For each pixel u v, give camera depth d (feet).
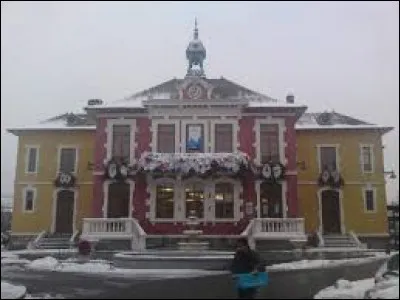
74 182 135.85
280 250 104.99
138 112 119.44
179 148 116.78
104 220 109.09
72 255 102.68
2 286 54.54
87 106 120.47
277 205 115.55
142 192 115.75
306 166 135.54
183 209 114.11
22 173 138.00
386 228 132.36
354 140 136.77
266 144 118.21
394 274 60.85
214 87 123.34
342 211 133.08
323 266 76.33
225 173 112.37
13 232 135.23
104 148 118.62
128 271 70.90
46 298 47.24
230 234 111.96
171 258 73.15
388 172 135.74
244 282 39.70
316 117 143.64
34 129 138.62
